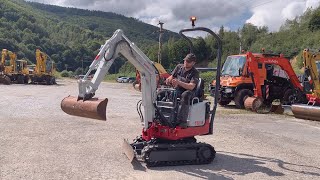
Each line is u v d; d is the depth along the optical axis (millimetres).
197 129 7336
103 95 25859
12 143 8211
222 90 18672
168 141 7289
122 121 12109
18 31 122500
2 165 6508
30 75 44312
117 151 7816
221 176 6414
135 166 6789
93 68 6934
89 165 6719
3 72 40344
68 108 7035
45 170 6316
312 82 16328
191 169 6797
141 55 7172
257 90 17734
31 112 13469
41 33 140250
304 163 7543
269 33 90188
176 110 7195
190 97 7207
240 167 7047
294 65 55281
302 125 13188
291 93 19250
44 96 21625
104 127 10750
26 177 5910
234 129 11531
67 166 6598
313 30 75250
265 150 8609
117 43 6938
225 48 87688
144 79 7262
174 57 67875
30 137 8930
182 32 7715
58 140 8703
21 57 101312
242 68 18484
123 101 20281
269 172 6777
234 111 17016
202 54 74812
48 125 10742
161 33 50406
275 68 19328
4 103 16359
